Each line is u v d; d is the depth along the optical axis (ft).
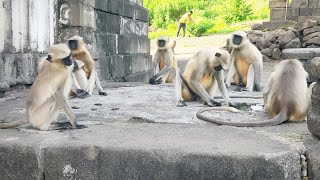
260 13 98.99
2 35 20.25
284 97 14.55
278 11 59.67
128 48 36.32
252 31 54.85
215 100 20.26
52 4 24.17
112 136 12.35
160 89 25.32
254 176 10.60
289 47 52.75
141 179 11.07
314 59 12.03
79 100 20.13
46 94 13.41
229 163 10.62
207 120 14.49
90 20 26.89
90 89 22.44
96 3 28.27
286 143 11.63
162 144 11.41
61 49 13.65
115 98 20.98
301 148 11.08
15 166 11.67
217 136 12.42
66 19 24.95
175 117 15.66
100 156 11.25
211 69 19.33
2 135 12.64
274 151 10.82
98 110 17.19
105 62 30.14
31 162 11.56
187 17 87.20
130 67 36.78
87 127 13.71
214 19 96.68
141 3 42.04
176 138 12.12
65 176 11.47
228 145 11.40
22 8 21.50
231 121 14.23
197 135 12.52
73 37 22.67
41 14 22.90
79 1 25.11
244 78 26.91
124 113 16.49
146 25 42.93
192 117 15.67
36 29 22.41
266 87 16.01
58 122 14.02
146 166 11.02
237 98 21.36
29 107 13.52
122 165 11.14
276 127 13.85
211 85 19.92
